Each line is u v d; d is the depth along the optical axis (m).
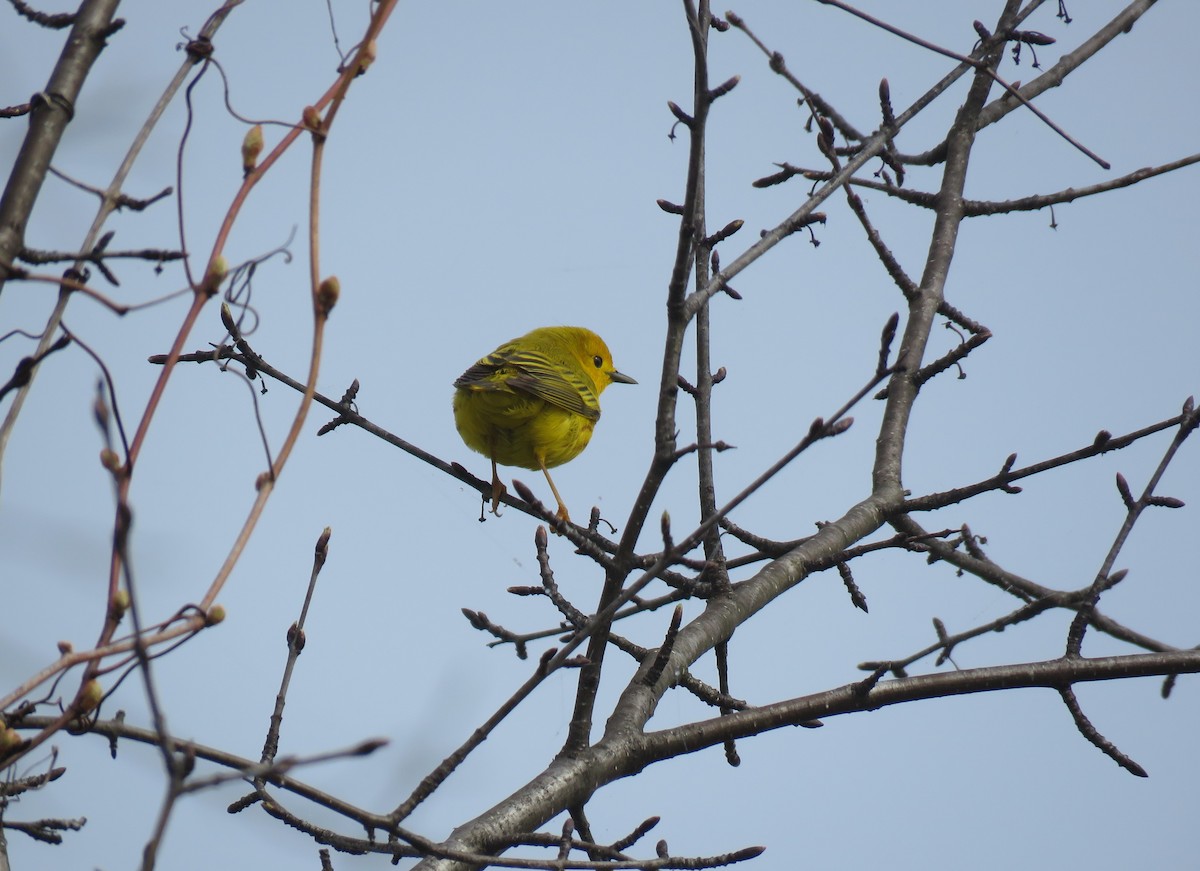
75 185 5.31
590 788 8.33
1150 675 9.23
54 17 5.84
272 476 4.86
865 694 9.09
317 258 4.99
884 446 11.54
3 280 4.87
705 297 7.75
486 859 6.63
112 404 4.76
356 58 5.18
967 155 12.98
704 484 10.34
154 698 3.96
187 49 5.38
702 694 9.48
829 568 9.96
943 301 12.21
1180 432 9.62
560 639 8.07
